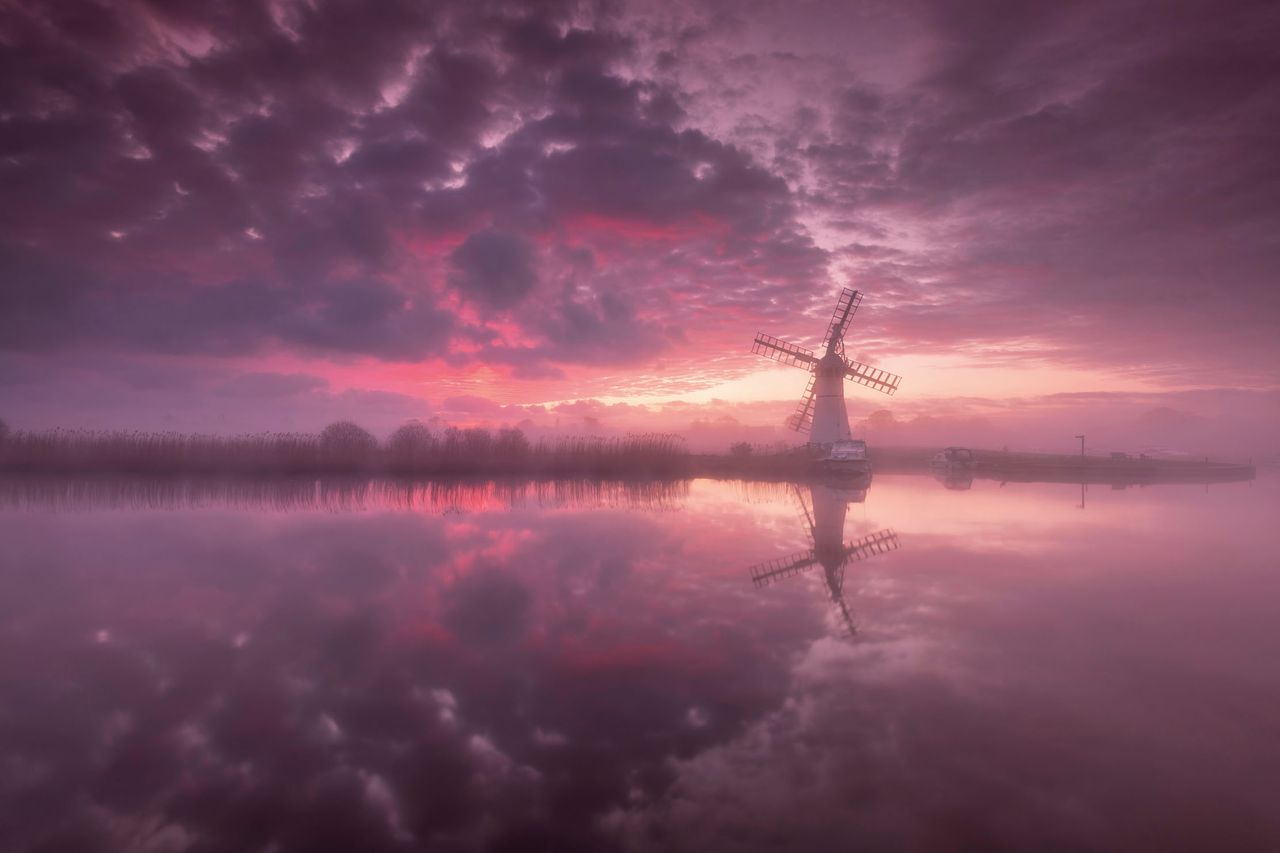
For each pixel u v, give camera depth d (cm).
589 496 2678
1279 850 430
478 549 1442
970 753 557
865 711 640
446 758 555
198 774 529
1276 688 697
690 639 856
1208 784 510
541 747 575
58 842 441
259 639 854
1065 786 509
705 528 1761
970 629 899
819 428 4191
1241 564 1329
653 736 592
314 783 515
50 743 578
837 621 934
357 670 749
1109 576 1217
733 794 500
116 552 1387
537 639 857
